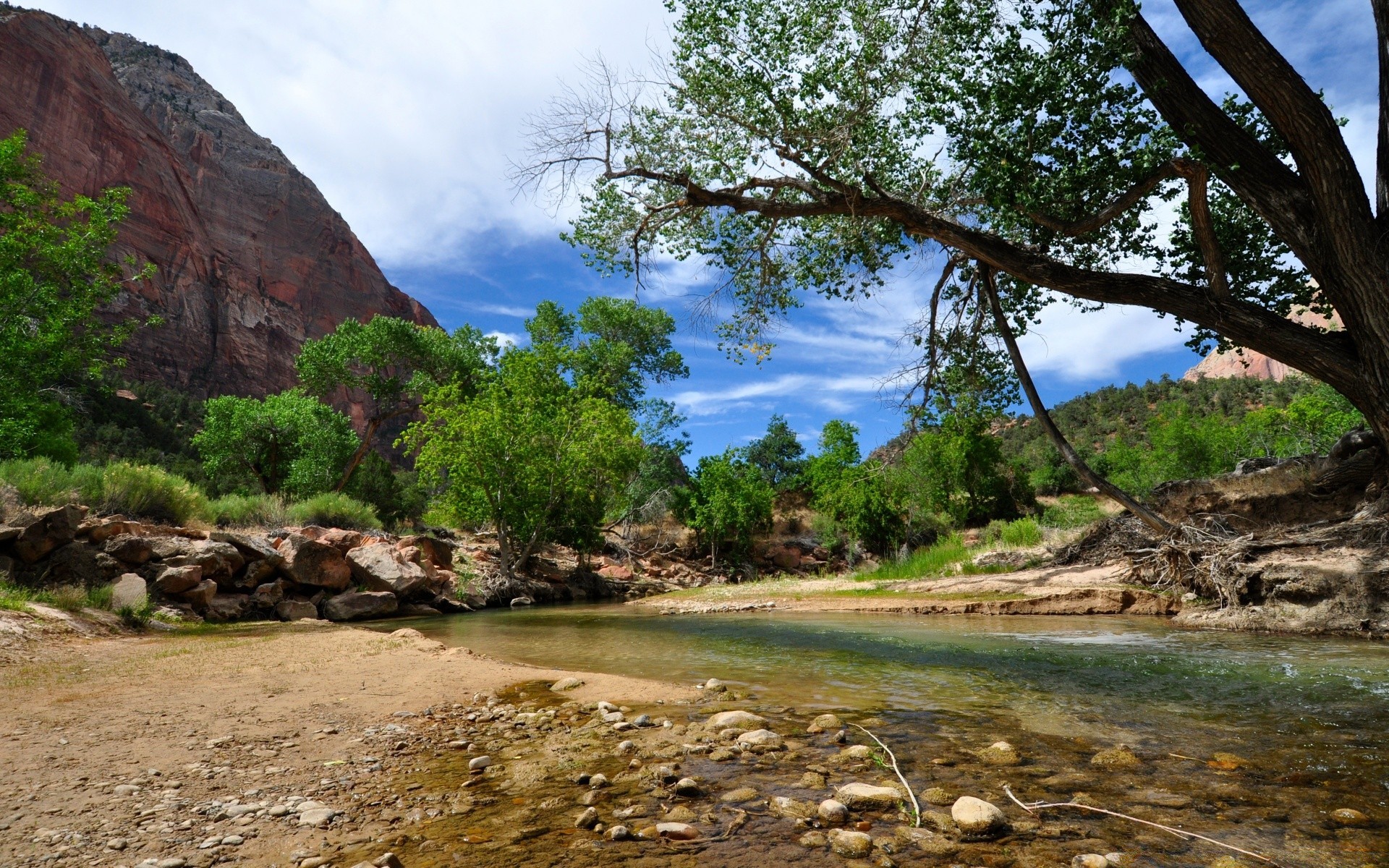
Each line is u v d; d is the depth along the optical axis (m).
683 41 11.85
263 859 2.43
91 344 20.16
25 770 3.46
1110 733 4.07
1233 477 14.60
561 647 9.05
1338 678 5.66
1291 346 10.75
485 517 24.84
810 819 2.77
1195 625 10.22
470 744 4.05
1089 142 10.66
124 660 7.02
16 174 19.75
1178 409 34.78
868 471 17.69
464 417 24.52
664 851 2.46
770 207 12.65
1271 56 9.56
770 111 11.98
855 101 11.59
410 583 17.20
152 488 16.25
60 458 19.09
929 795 3.04
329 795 3.14
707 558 43.94
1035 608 12.43
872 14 11.21
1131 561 13.49
